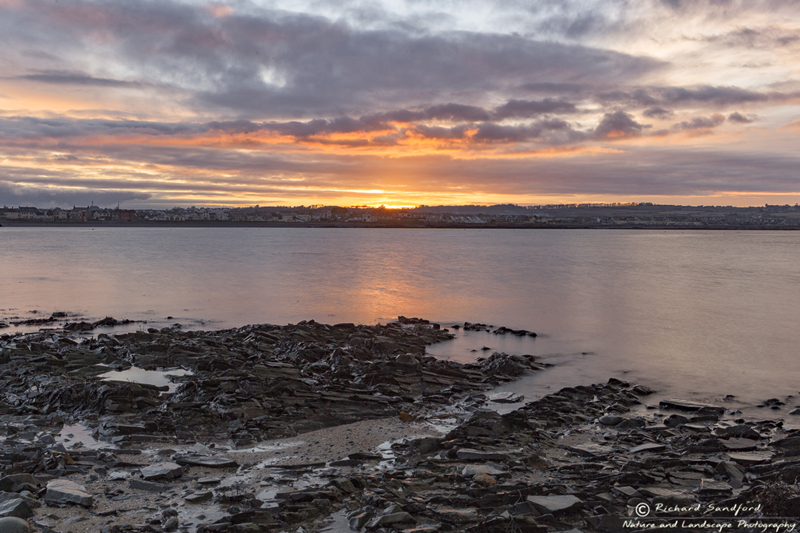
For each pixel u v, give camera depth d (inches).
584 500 547.8
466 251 6624.0
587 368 1323.8
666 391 1131.3
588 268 4264.3
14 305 2261.3
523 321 2016.5
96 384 940.0
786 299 2591.0
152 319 1963.6
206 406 879.1
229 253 5866.1
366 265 4424.2
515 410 882.1
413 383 1095.0
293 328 1571.1
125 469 643.5
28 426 797.9
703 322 1996.8
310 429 828.6
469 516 506.0
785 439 761.6
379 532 481.7
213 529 479.5
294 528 498.0
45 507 528.4
